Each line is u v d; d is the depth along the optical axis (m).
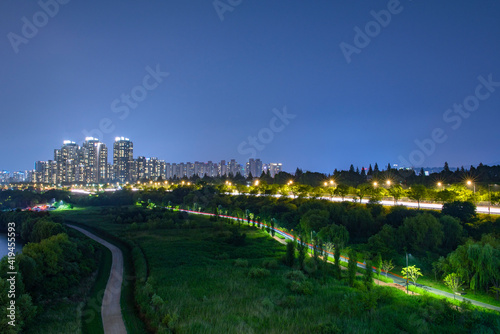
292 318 38.19
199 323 36.31
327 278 55.59
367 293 43.19
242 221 118.94
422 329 34.50
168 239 91.00
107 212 149.62
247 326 35.56
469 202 80.31
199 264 65.12
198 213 147.00
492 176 125.81
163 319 37.31
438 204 100.12
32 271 46.16
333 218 94.31
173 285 50.88
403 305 41.53
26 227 98.31
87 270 59.56
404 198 114.38
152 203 173.00
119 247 86.00
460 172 134.75
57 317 40.09
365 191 110.12
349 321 36.91
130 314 41.81
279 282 52.81
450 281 50.81
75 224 125.25
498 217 74.31
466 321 36.66
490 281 51.25
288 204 122.31
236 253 76.12
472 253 51.38
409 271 53.53
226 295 46.28
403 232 72.25
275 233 100.06
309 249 78.12
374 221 87.12
